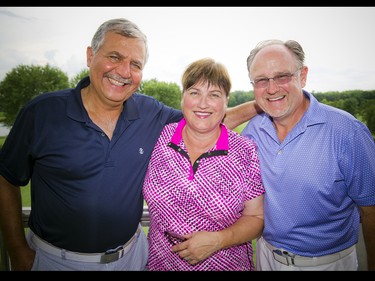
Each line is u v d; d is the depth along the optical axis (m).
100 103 1.41
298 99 1.40
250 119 1.76
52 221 1.40
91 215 1.36
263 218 1.49
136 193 1.46
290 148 1.40
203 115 1.34
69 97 1.41
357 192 1.33
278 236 1.49
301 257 1.47
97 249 1.42
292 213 1.42
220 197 1.31
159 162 1.42
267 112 1.43
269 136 1.49
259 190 1.43
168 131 1.50
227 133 1.46
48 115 1.37
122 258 1.51
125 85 1.37
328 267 1.47
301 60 1.41
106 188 1.36
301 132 1.37
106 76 1.33
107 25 1.37
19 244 1.46
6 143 1.38
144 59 1.44
